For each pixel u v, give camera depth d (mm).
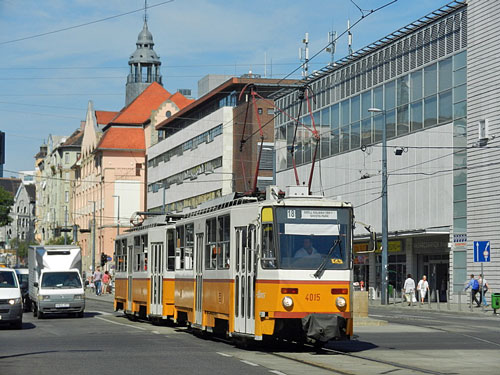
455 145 50875
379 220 59094
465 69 50125
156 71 131375
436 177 52594
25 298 45906
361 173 61500
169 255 29219
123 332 27281
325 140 67062
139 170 118062
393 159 57188
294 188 20703
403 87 56344
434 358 18688
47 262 39312
